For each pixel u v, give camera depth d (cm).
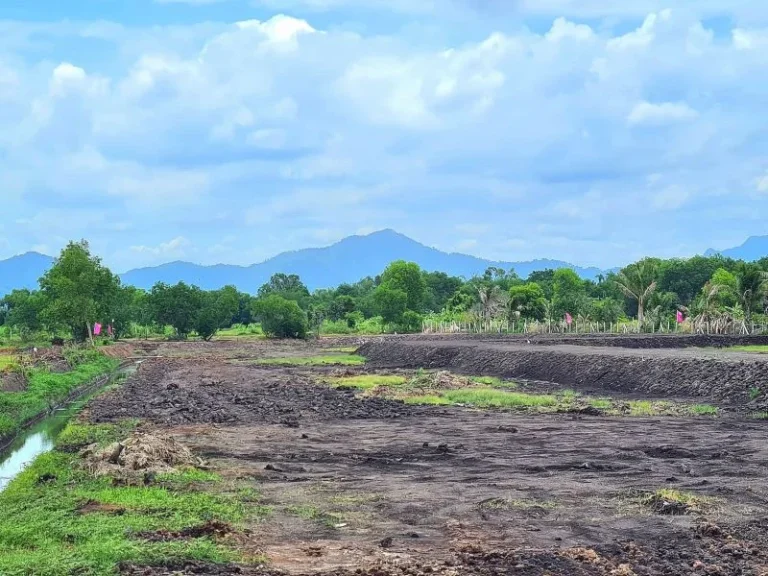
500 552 1404
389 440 2925
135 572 1272
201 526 1577
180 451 2441
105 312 9781
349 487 2095
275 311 12250
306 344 10906
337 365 7088
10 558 1337
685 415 3547
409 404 4081
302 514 1789
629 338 7906
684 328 10412
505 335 9881
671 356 4872
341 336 13038
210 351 9675
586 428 3147
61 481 2155
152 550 1370
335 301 16038
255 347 10406
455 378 4981
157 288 12781
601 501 1897
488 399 4134
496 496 1959
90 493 1947
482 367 6147
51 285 9081
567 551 1434
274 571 1309
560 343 7575
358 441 2920
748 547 1495
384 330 13925
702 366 4378
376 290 14700
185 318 12588
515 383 5141
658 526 1669
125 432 3141
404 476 2252
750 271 9131
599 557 1420
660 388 4412
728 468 2303
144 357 9300
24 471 2448
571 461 2445
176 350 9969
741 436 2891
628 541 1554
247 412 3847
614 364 4938
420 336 10850
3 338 11606
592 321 11188
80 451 2642
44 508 1773
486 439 2909
